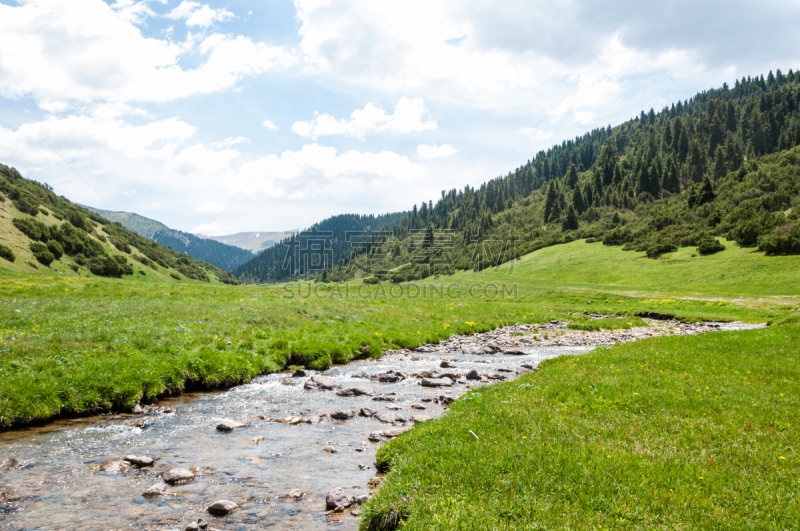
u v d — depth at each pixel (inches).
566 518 247.9
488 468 314.5
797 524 231.9
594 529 236.2
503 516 255.9
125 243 6943.9
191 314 1143.0
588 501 265.3
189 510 314.0
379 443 465.1
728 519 241.0
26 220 4950.8
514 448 351.6
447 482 300.5
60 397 548.1
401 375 858.1
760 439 368.8
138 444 458.9
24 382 539.2
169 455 428.1
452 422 438.6
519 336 1576.0
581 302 3019.2
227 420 529.3
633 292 3513.8
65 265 4918.8
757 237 4303.6
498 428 408.2
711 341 984.9
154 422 539.2
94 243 5876.0
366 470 390.6
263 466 400.5
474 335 1585.9
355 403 644.1
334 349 1013.8
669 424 412.2
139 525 291.6
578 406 484.7
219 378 740.7
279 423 542.3
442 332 1494.8
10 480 360.5
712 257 4389.8
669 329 1748.3
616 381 581.9
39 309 1007.6
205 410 598.5
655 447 353.1
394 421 541.0
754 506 256.1
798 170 6328.7
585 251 6087.6
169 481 362.3
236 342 947.3
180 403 633.6
